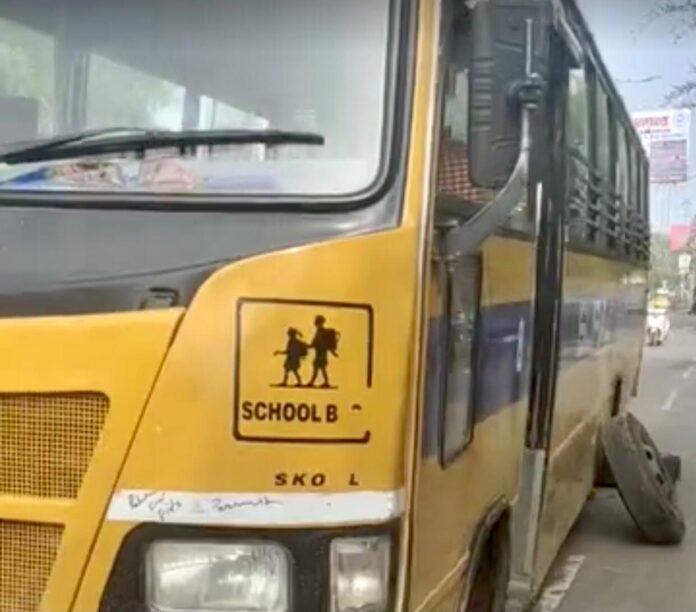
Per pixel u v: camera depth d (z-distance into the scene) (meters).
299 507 2.63
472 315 3.50
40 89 3.03
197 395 2.61
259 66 2.92
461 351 3.37
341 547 2.65
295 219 2.72
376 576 2.68
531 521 4.91
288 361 2.62
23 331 2.63
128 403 2.61
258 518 2.62
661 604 6.33
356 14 2.90
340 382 2.63
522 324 4.41
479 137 2.98
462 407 3.43
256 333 2.61
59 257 2.69
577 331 6.07
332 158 2.81
